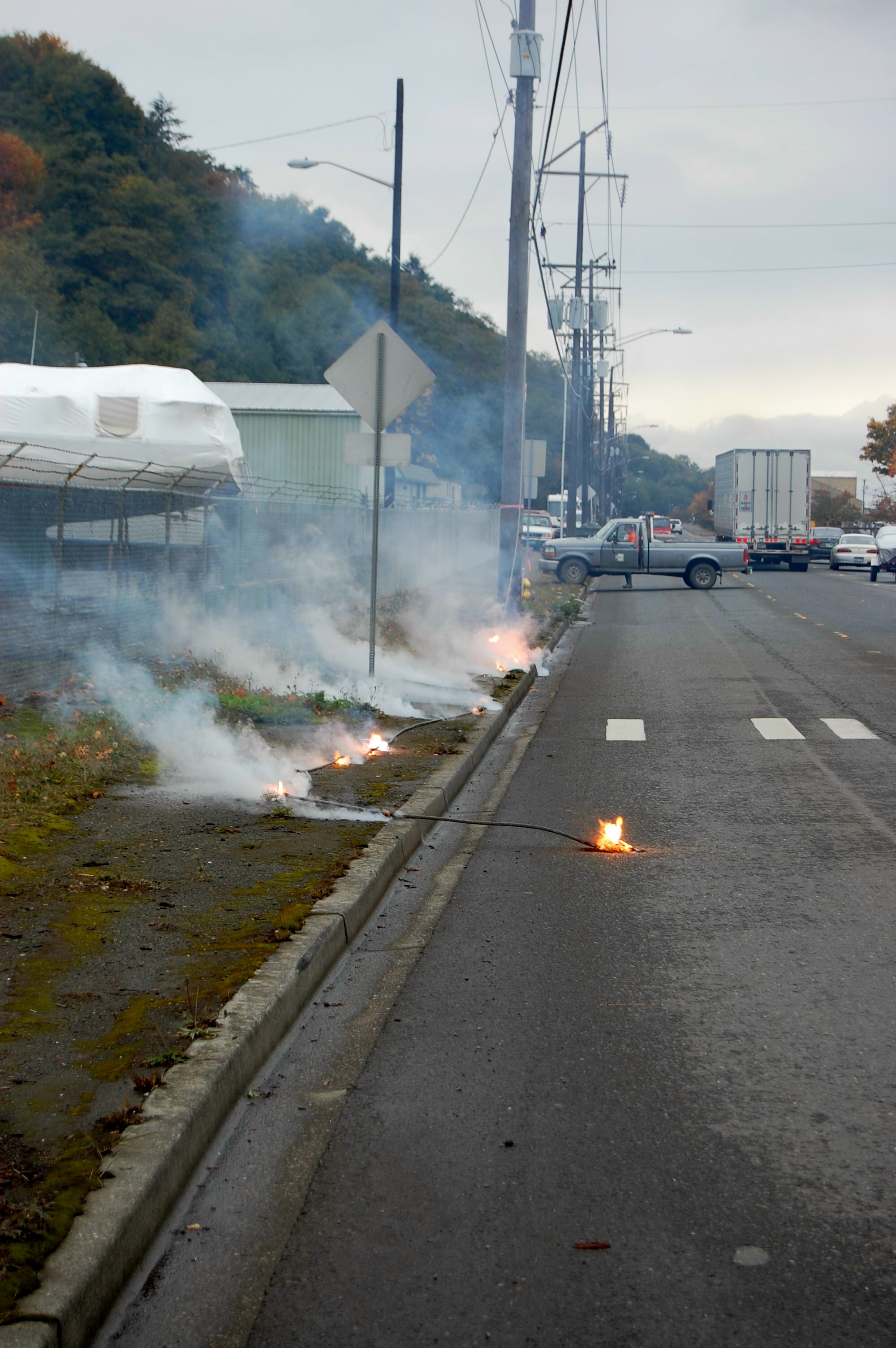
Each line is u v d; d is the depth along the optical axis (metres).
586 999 5.43
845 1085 4.52
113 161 67.75
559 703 15.69
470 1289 3.28
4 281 54.34
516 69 21.86
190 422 20.77
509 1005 5.38
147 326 61.88
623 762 11.52
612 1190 3.78
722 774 10.84
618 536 38.28
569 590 34.88
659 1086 4.52
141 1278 3.38
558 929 6.48
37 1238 3.23
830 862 7.77
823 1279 3.30
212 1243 3.54
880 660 19.64
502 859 8.01
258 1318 3.19
